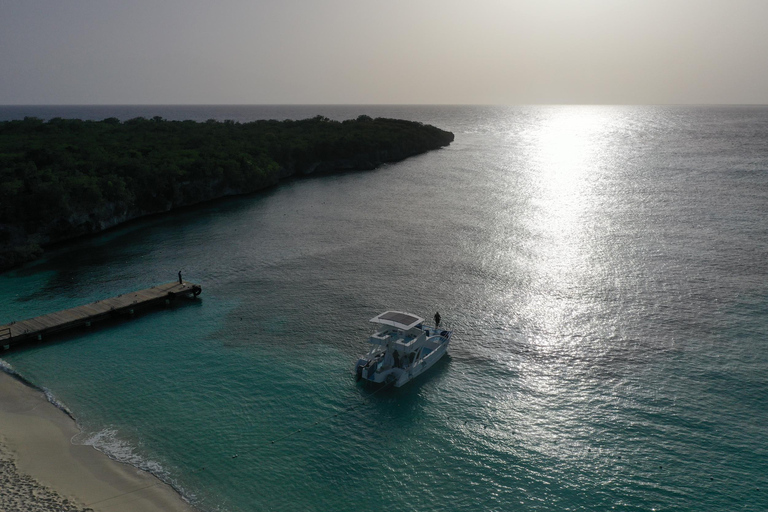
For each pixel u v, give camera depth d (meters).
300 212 104.88
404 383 41.94
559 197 112.69
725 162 156.50
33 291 62.91
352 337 50.28
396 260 72.75
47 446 33.38
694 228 83.25
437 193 122.31
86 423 36.47
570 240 79.44
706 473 31.16
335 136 173.75
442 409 38.78
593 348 46.94
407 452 33.97
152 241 84.69
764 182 120.69
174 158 117.38
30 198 82.06
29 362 45.62
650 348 46.41
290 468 32.41
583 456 33.12
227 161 122.19
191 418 37.38
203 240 84.75
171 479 30.97
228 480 31.14
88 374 43.59
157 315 56.06
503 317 54.00
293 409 38.72
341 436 35.66
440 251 76.25
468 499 29.77
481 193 120.75
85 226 88.62
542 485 30.73
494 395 40.44
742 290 58.00
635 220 89.81
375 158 175.50
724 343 46.66
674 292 58.25
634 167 152.75
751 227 82.69
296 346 48.59
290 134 178.12
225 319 54.81
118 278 67.31
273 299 59.91
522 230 86.38
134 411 38.12
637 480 30.83
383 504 29.44
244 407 38.88
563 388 40.94
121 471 31.38
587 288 60.56
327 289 62.53
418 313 55.41
